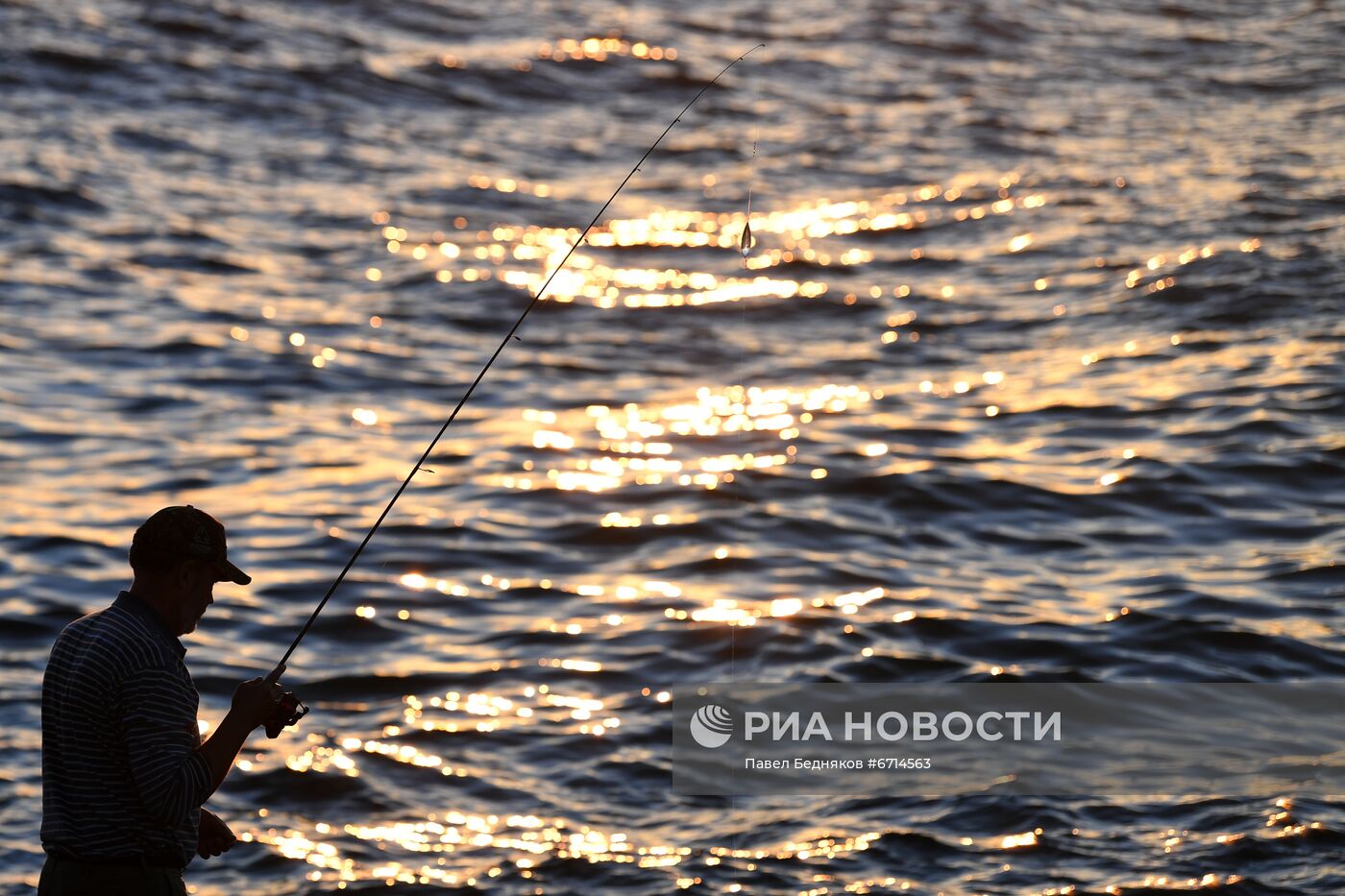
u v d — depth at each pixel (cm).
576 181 6700
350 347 4906
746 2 9456
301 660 3050
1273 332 4772
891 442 4203
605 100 7775
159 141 6706
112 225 5806
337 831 2473
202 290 5306
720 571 3475
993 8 9388
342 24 8400
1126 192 6341
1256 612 3189
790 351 4938
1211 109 7612
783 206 6394
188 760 1493
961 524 3716
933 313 5206
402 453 4156
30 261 5425
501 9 8969
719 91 7925
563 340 5044
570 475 4025
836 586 3397
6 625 3136
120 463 4028
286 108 7225
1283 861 2338
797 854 2398
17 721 2767
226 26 8075
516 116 7475
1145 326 4944
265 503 3816
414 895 2297
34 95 6994
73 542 3550
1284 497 3750
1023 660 3034
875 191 6550
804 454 4125
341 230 5969
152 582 1545
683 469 4059
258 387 4572
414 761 2689
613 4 9244
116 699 1495
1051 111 7625
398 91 7600
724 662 3058
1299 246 5475
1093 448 4097
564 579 3450
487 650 3117
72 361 4684
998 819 2480
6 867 2309
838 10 9338
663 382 4706
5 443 4106
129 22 7931
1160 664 3000
